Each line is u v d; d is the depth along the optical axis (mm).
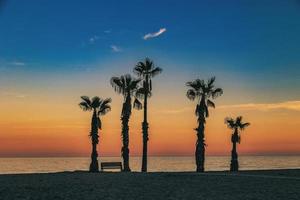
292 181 26375
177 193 19953
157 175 31703
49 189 21109
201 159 46250
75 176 30438
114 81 46188
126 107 45906
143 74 47719
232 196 18969
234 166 48156
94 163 44000
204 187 22688
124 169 45250
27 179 27047
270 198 18391
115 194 19422
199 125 47031
